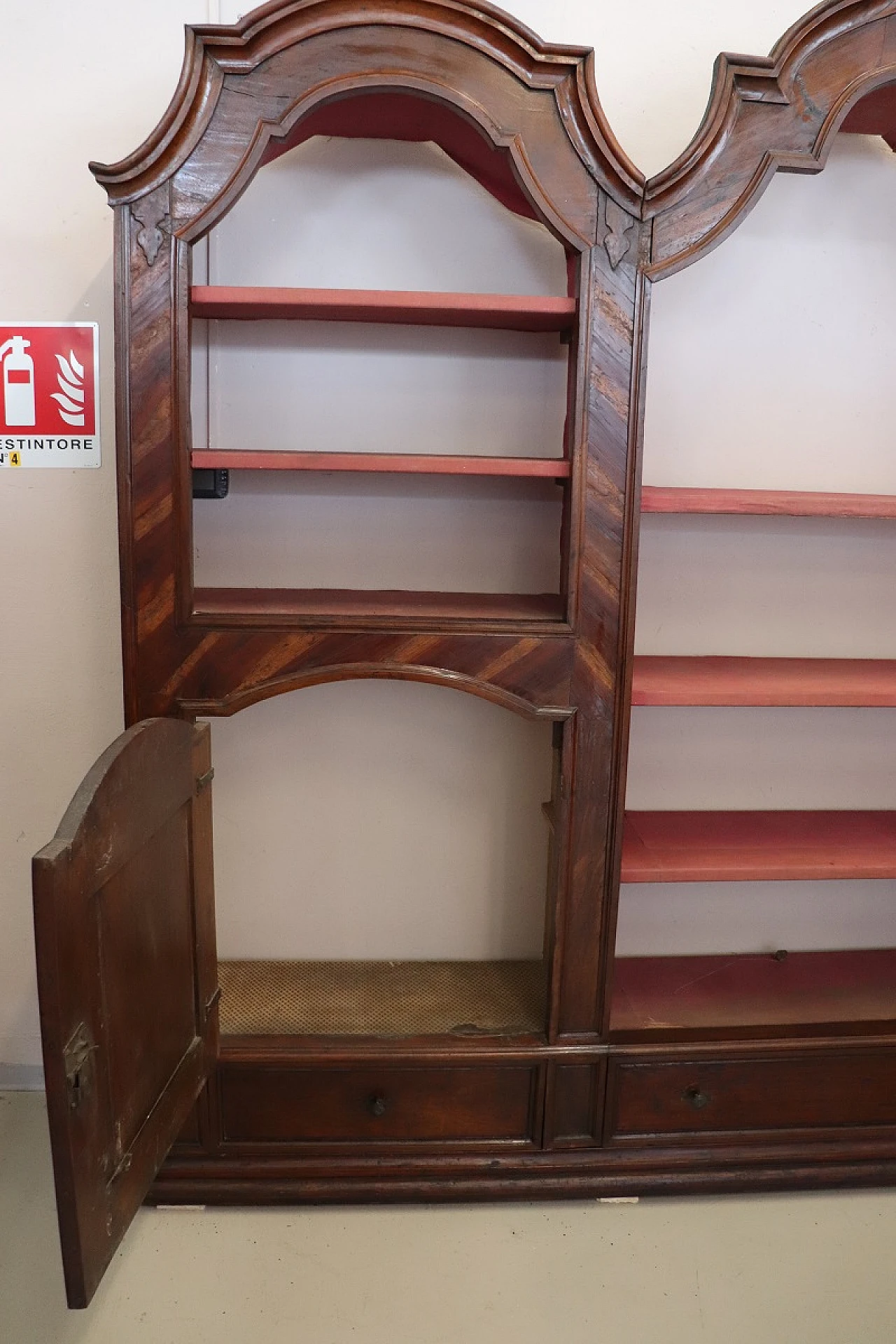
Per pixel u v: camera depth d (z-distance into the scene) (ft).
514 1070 6.64
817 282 7.36
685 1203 6.81
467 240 7.14
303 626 5.99
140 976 5.09
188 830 5.83
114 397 6.51
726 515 7.59
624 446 5.93
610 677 6.18
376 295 5.86
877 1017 7.10
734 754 7.93
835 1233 6.55
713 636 7.77
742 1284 6.09
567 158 5.66
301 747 7.70
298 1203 6.66
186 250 5.59
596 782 6.31
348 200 7.04
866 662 7.61
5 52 6.75
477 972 7.80
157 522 5.81
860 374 7.52
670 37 6.93
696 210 5.75
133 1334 5.63
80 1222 4.33
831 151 7.20
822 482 7.63
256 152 5.53
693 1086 6.76
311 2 5.33
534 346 7.28
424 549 7.48
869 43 5.66
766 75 5.60
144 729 5.08
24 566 7.37
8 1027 7.95
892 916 8.20
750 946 8.16
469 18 5.44
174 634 5.94
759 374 7.45
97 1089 4.51
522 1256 6.28
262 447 7.27
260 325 7.11
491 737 7.75
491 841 7.89
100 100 6.84
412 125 6.55
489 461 6.01
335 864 7.89
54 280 7.02
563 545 6.45
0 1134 7.38
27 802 7.70
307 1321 5.74
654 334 7.32
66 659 7.52
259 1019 6.94
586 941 6.51
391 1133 6.68
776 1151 6.88
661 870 6.55
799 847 7.10
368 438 7.33
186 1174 6.61
